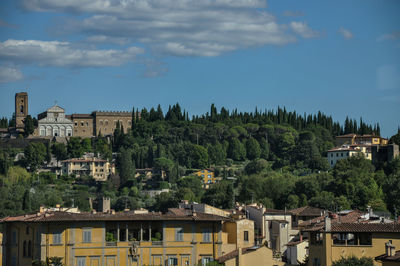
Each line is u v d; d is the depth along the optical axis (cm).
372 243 17125
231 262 19575
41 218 19812
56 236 19738
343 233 17500
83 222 19912
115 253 19975
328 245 17350
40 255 19575
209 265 19500
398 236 17038
